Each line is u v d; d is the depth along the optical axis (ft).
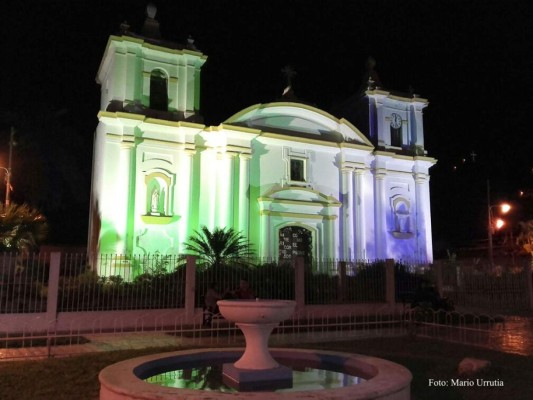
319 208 84.53
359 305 57.47
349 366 24.35
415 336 43.19
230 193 77.92
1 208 64.39
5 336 42.80
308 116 87.10
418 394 25.29
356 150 88.53
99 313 48.39
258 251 79.00
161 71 79.77
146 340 42.37
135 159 74.28
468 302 69.77
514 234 135.03
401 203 92.99
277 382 21.67
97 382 26.73
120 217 71.20
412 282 66.69
